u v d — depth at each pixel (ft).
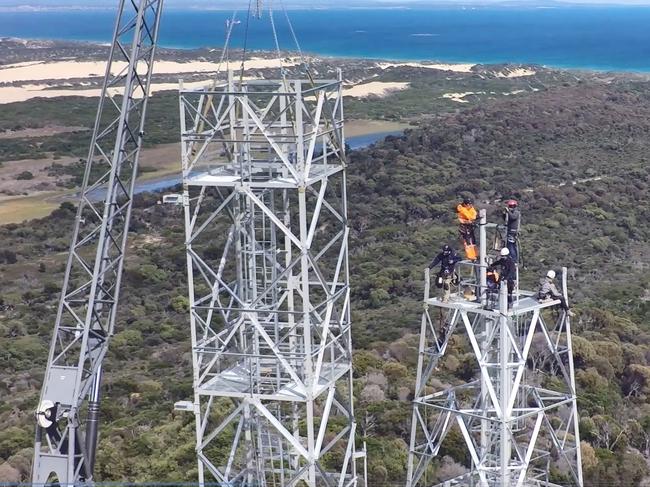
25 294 273.75
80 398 106.01
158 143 506.48
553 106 523.29
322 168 87.04
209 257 275.59
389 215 350.02
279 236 156.25
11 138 548.72
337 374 85.56
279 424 82.69
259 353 88.17
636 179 393.91
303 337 86.17
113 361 214.28
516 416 93.91
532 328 90.74
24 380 203.82
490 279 90.79
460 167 417.69
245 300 88.53
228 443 134.21
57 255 319.88
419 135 463.83
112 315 114.83
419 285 260.42
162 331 237.45
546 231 320.50
